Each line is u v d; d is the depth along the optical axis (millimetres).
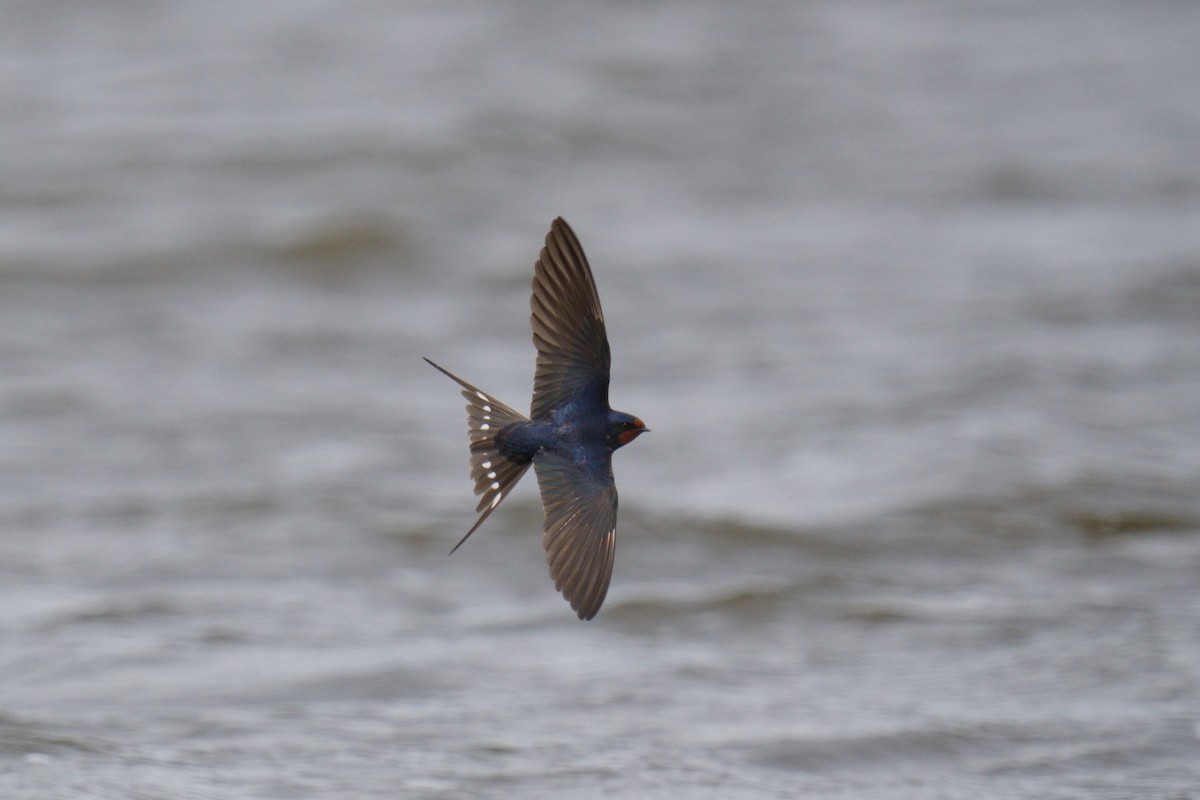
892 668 11844
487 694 11352
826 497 15281
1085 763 10203
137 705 11070
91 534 14602
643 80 32438
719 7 37656
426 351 20375
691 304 21781
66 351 20031
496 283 23125
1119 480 15453
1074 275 22672
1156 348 19656
